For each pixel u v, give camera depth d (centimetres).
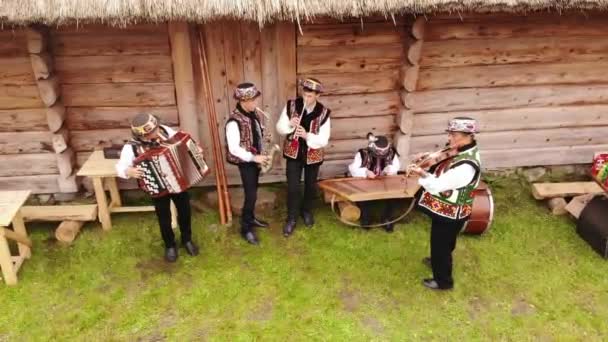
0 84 454
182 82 470
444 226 379
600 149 563
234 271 436
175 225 486
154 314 395
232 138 422
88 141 495
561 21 485
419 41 461
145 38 453
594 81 523
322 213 511
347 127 519
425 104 513
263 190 526
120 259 448
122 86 472
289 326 386
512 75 509
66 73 461
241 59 474
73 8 373
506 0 402
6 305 400
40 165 495
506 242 477
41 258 448
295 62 478
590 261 455
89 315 393
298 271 438
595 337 382
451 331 385
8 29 432
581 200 501
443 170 367
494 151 552
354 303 408
